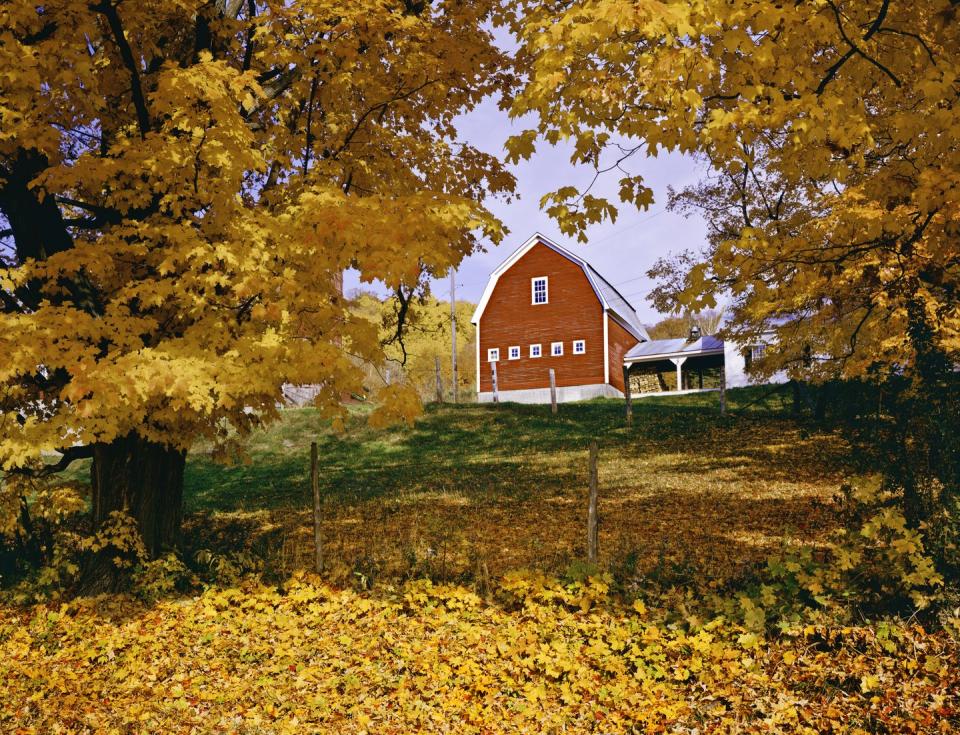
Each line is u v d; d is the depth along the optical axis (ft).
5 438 24.20
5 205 30.91
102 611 30.22
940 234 21.21
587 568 28.12
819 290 31.01
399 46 32.68
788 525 39.91
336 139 34.58
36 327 23.77
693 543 37.88
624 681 21.75
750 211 73.41
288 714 21.43
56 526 38.40
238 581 33.04
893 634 20.52
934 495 22.50
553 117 19.99
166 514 34.65
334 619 28.60
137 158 25.44
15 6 22.82
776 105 17.89
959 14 19.61
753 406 90.68
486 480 61.82
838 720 18.17
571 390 128.67
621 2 16.06
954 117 17.81
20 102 24.08
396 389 27.73
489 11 34.37
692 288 21.38
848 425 24.86
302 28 29.50
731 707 19.72
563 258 130.93
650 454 69.00
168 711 21.84
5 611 30.48
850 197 28.91
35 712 22.11
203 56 25.67
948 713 17.49
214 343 26.18
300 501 58.29
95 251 25.29
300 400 101.14
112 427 24.86
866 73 20.08
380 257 22.03
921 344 22.85
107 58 32.01
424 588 29.78
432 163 39.52
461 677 22.89
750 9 16.48
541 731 19.76
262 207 32.73
